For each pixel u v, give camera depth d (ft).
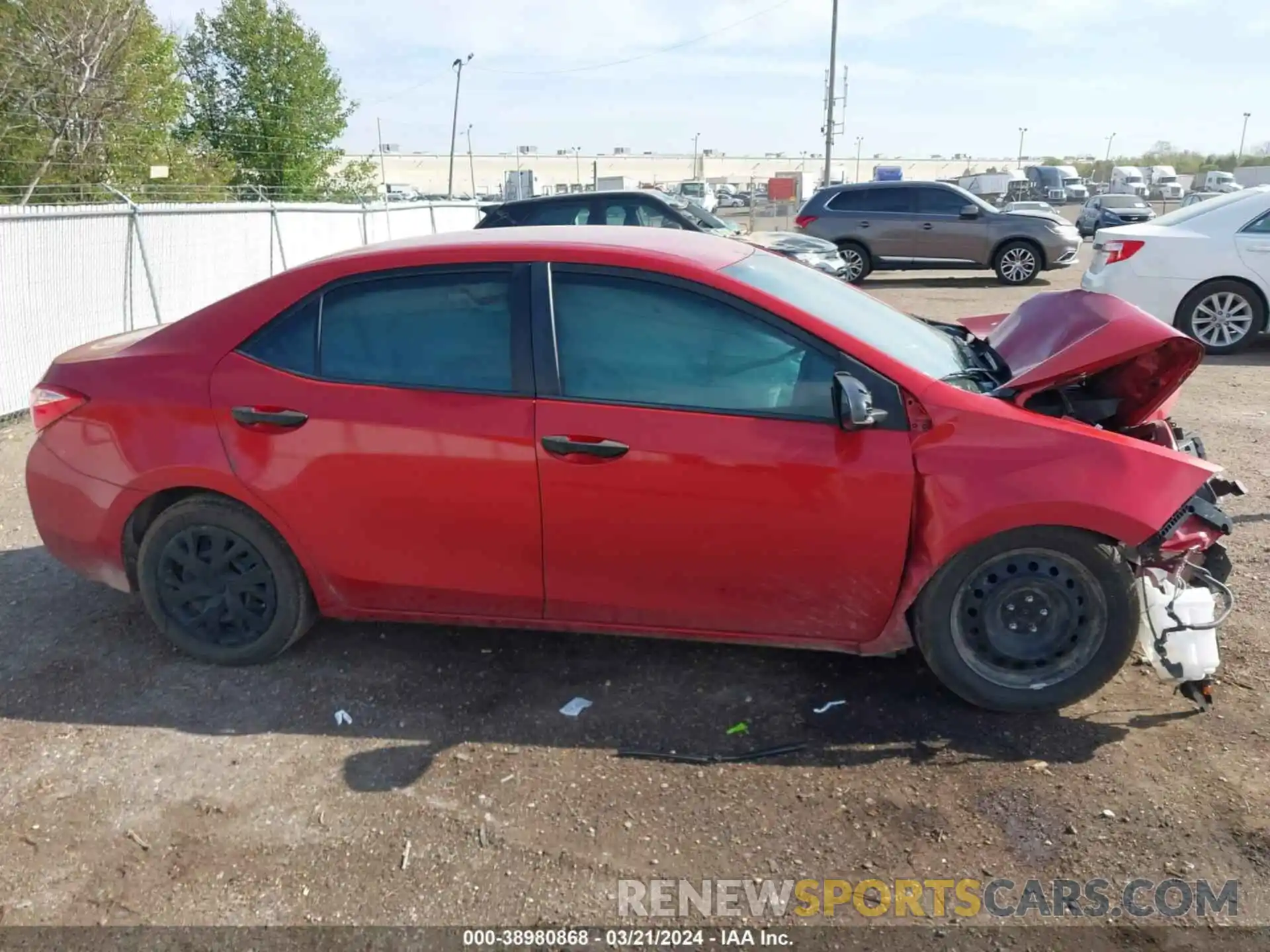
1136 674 11.96
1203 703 11.02
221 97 103.45
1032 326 12.94
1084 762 10.31
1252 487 18.30
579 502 10.86
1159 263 31.27
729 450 10.50
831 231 56.70
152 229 34.19
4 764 10.68
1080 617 10.76
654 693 11.84
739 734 10.98
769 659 12.54
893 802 9.79
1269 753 10.33
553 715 11.41
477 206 76.38
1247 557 15.14
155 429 11.85
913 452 10.37
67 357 12.95
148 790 10.20
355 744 10.93
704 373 10.78
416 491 11.23
